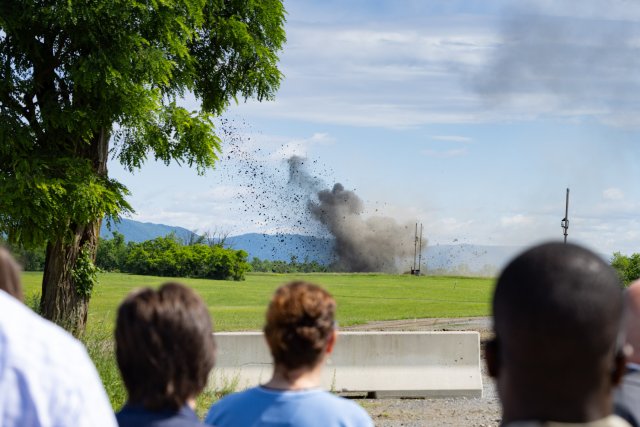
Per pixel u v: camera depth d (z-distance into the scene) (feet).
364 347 43.27
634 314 9.93
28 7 58.44
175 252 253.03
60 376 5.96
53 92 65.10
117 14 59.67
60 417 5.89
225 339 42.04
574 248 5.84
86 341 43.68
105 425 6.10
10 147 60.75
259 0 76.43
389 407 39.91
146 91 64.23
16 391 5.82
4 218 60.34
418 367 43.27
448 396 42.86
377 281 232.53
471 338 43.86
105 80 60.54
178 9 65.92
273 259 350.64
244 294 157.79
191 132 68.95
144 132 65.05
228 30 74.28
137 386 8.30
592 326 5.41
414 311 110.01
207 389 39.81
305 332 10.69
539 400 5.49
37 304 67.21
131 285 179.63
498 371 5.87
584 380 5.46
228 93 79.20
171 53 67.67
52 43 63.77
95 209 62.49
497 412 38.47
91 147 67.82
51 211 61.21
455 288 196.44
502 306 5.65
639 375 9.44
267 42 78.59
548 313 5.41
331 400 10.71
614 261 162.30
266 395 10.66
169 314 8.35
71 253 66.64
